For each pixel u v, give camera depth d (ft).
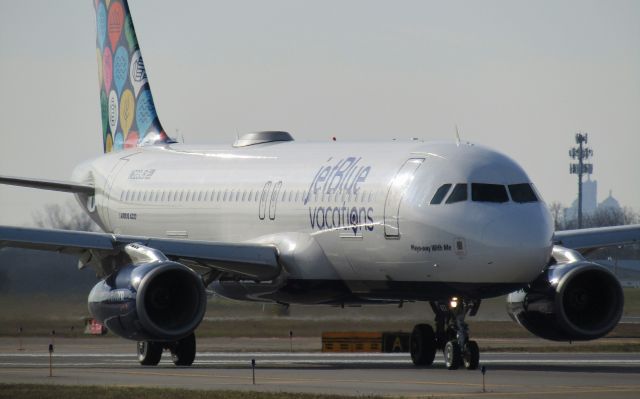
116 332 399.24
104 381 352.49
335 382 342.23
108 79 629.10
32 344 561.02
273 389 321.32
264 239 461.37
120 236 419.95
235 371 392.06
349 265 423.23
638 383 335.26
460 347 389.39
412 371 383.24
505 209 384.68
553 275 402.72
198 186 511.40
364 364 432.25
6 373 385.09
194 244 427.74
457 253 383.45
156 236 536.01
